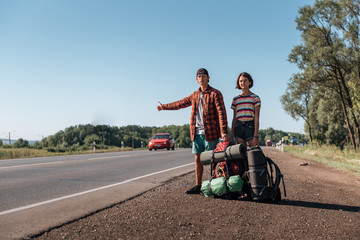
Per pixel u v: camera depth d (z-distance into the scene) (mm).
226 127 4770
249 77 4902
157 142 26344
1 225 3260
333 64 28094
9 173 8195
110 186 6008
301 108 42344
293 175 7867
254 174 4285
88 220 3467
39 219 3502
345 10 26672
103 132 195500
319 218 3672
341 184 6922
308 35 29625
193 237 2879
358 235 3084
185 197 4746
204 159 4766
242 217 3584
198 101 5027
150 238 2838
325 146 27938
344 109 29734
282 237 2938
